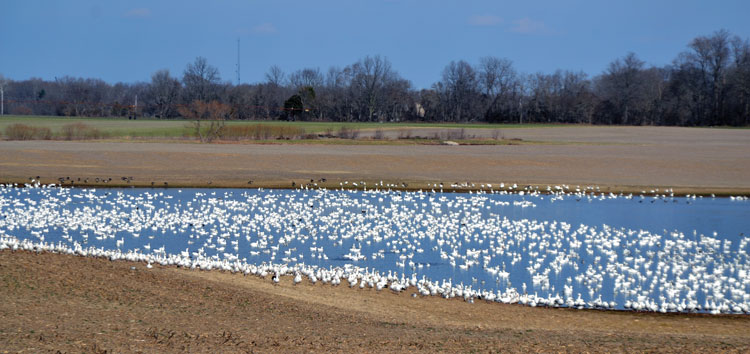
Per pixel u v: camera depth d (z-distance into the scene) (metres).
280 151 89.44
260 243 38.09
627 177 72.69
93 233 40.19
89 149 86.62
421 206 54.28
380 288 27.72
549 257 36.09
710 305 26.81
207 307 22.64
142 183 64.62
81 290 23.45
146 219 45.16
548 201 58.59
